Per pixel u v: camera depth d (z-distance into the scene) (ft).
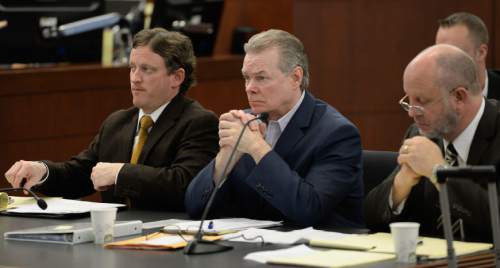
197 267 15.72
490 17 39.24
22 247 18.03
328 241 17.35
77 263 16.38
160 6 40.04
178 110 24.29
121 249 17.57
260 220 20.67
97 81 36.58
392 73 40.50
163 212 22.72
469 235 18.39
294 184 19.81
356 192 21.01
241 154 20.86
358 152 20.89
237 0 47.47
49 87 35.32
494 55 39.40
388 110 40.70
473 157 18.99
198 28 41.70
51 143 35.55
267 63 20.66
